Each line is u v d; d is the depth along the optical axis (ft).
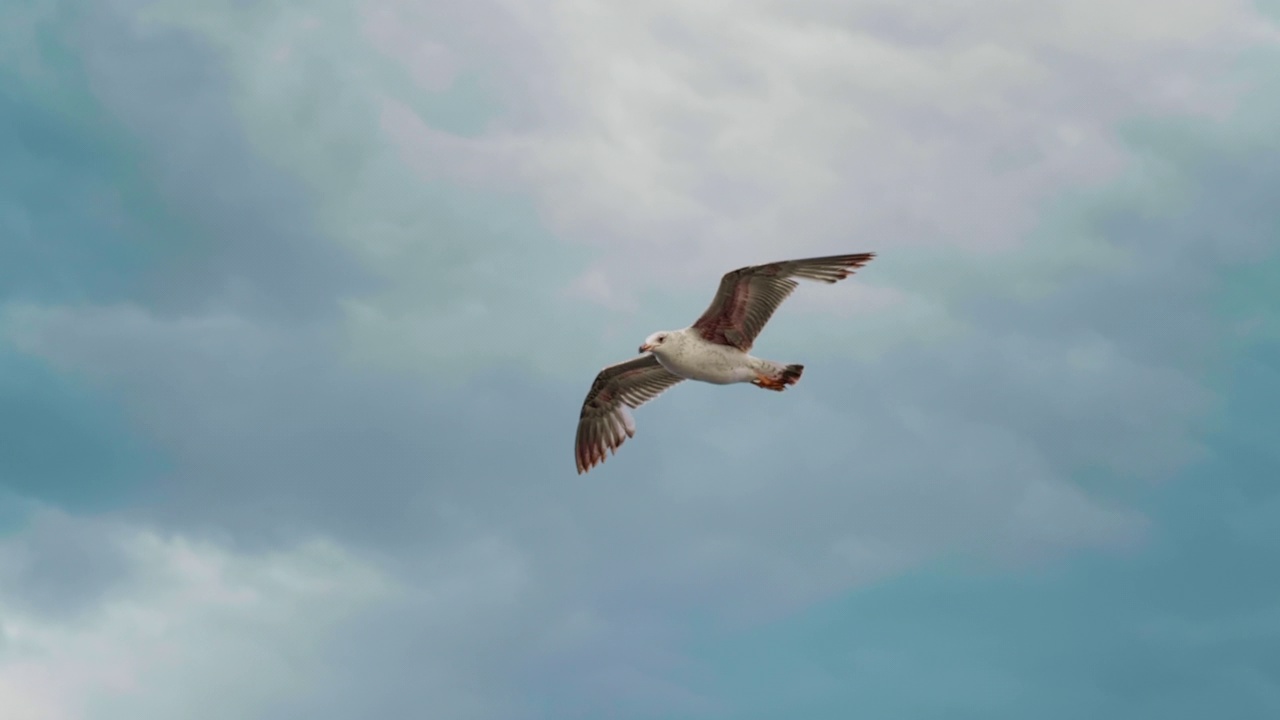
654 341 77.30
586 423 88.79
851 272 72.95
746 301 75.87
